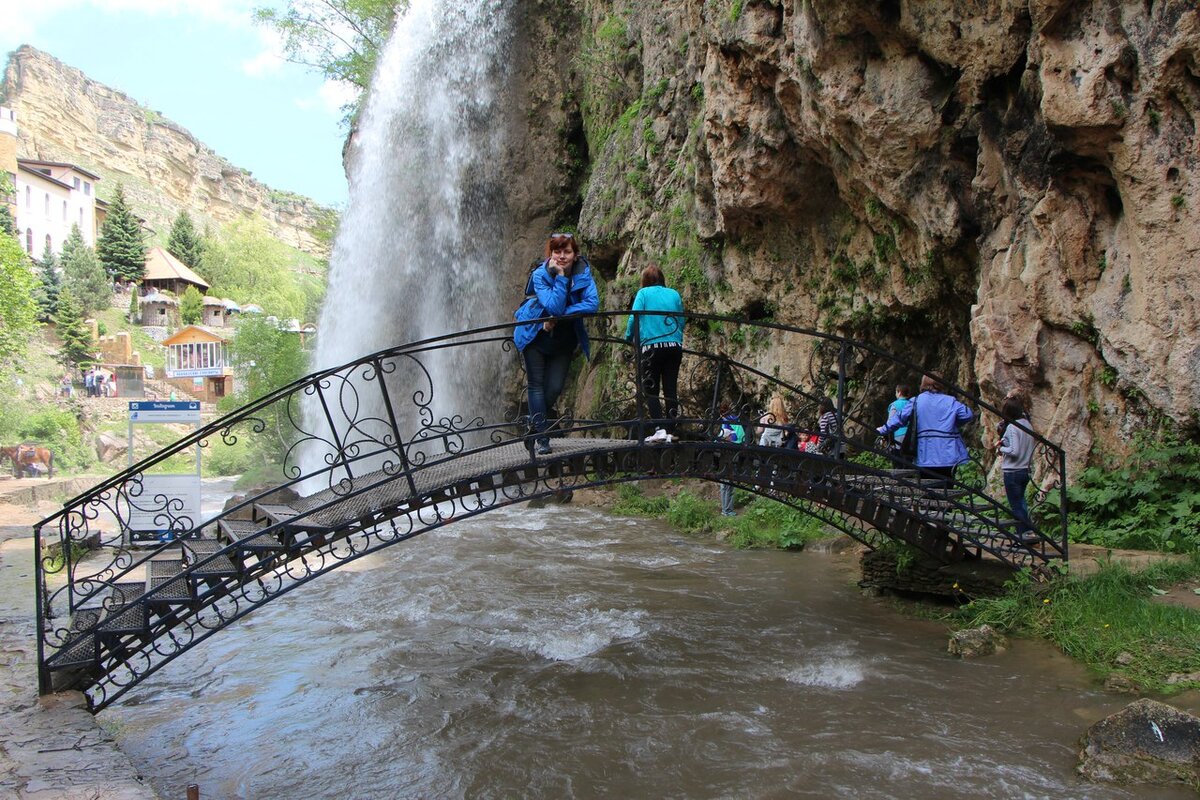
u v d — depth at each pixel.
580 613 9.30
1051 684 6.37
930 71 11.18
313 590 10.68
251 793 5.20
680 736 5.87
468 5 25.41
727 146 14.97
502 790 5.15
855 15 11.23
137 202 133.62
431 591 10.49
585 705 6.53
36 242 79.75
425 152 25.98
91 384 49.56
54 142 129.50
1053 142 9.54
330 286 27.34
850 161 12.83
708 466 7.79
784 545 12.73
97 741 4.73
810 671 7.11
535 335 7.02
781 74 13.13
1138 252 9.06
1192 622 6.49
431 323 25.47
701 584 10.63
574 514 17.36
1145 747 4.94
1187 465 8.88
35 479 22.62
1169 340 8.83
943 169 11.43
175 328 76.19
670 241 19.00
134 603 5.73
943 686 6.57
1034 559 8.27
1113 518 9.17
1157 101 8.54
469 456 8.11
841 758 5.39
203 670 7.62
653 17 20.31
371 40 31.55
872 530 11.52
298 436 27.03
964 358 13.00
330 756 5.72
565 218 24.86
